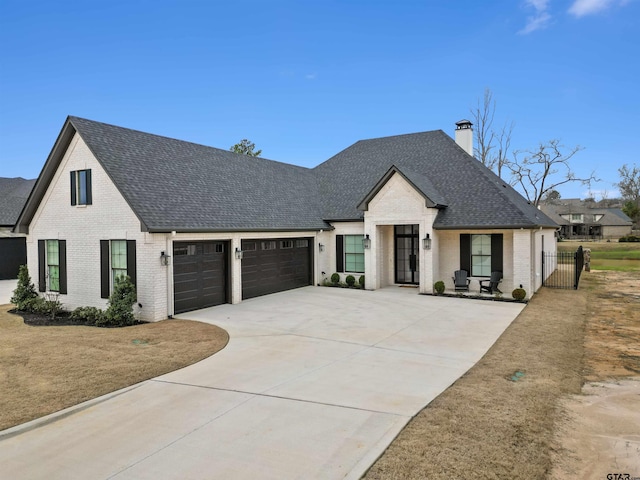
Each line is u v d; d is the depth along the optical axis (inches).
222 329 483.2
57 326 513.3
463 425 236.1
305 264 840.9
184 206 593.6
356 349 403.2
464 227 706.8
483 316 559.2
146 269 528.4
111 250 571.2
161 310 535.8
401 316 558.3
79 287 609.0
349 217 838.5
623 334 474.3
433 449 208.5
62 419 252.4
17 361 363.6
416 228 836.0
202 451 211.2
